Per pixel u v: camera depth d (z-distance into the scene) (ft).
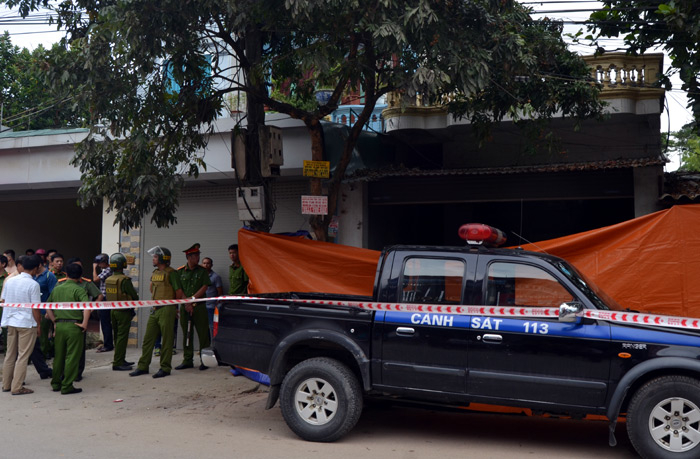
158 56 29.09
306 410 20.71
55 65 28.50
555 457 19.26
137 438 20.93
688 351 17.72
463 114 35.58
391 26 25.44
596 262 25.26
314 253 28.43
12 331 29.07
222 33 31.45
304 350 21.99
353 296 25.29
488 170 35.81
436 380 19.72
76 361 28.55
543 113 34.73
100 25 27.84
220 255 41.73
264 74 31.63
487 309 19.48
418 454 19.31
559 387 18.57
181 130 32.12
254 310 22.08
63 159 44.24
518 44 28.81
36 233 57.26
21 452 19.26
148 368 33.35
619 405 17.98
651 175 34.42
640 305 24.73
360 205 38.11
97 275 45.32
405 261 20.98
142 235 43.78
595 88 34.01
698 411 17.47
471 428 22.71
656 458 17.69
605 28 31.83
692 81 29.53
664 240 24.64
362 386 20.92
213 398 27.68
